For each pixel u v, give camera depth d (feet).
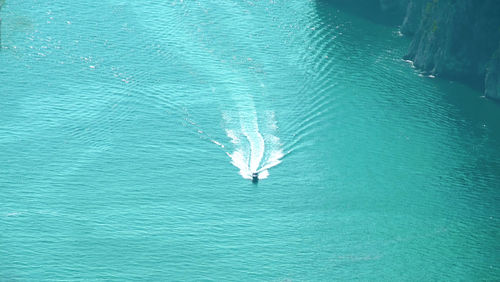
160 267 618.03
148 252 631.56
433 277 631.56
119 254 627.05
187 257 630.33
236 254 638.94
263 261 634.43
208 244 646.74
